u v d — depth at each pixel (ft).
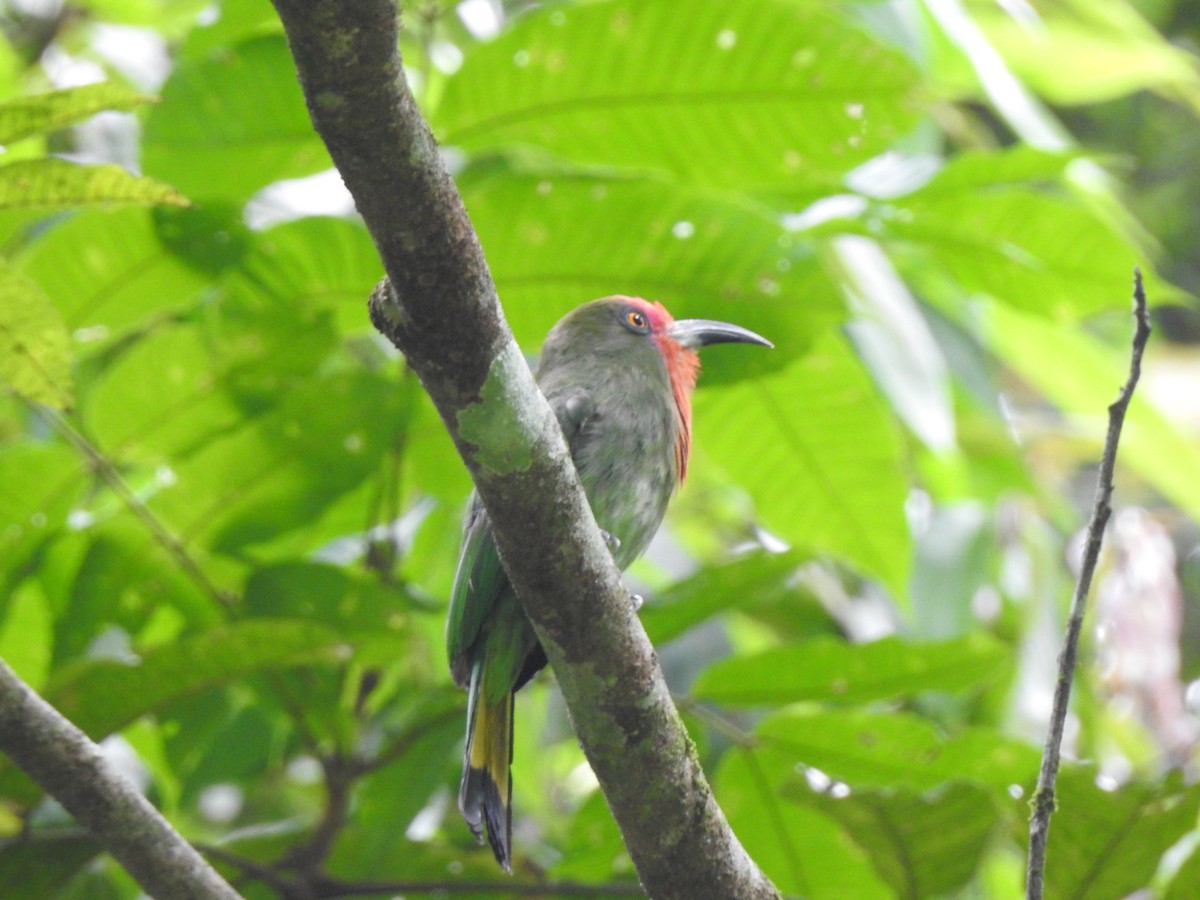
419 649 32.96
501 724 25.02
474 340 16.75
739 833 28.73
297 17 14.35
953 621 41.29
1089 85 40.45
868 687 28.07
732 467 33.81
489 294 16.74
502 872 30.17
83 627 29.25
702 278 29.63
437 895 29.89
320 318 27.94
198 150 29.07
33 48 42.04
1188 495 41.57
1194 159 66.03
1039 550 42.47
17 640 29.84
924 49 34.45
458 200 16.05
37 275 28.35
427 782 29.22
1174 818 22.36
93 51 42.09
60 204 21.47
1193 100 42.70
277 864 29.12
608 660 18.93
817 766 27.84
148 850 21.09
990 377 43.14
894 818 24.02
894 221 30.01
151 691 25.46
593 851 28.94
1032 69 40.27
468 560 24.88
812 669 27.73
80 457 28.17
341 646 25.20
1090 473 56.65
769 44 28.19
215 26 28.30
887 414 35.65
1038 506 45.65
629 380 27.35
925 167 32.63
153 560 29.09
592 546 18.38
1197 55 65.51
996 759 27.17
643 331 28.45
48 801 27.73
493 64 28.43
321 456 28.84
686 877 20.20
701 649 39.17
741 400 32.68
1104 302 30.83
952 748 27.17
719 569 27.37
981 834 24.20
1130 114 66.54
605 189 28.48
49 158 20.68
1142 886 23.09
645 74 28.71
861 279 33.09
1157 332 59.88
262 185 29.91
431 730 28.91
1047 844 23.15
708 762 34.40
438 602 28.45
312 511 29.40
